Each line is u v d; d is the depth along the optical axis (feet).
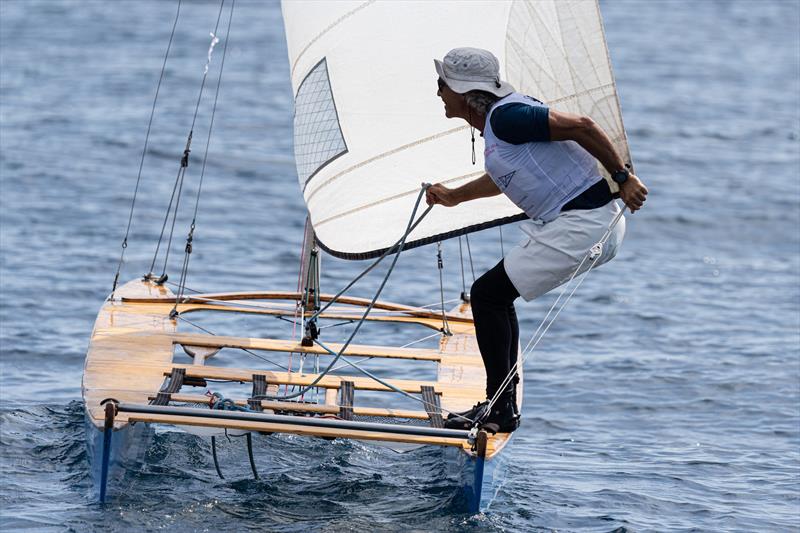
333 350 79.87
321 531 61.46
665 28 458.50
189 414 61.77
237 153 206.59
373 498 67.82
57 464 71.51
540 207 63.41
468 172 77.10
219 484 69.15
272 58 328.70
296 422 61.93
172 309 86.89
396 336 110.83
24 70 277.44
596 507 69.97
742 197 192.54
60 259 133.28
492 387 66.85
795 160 226.58
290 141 221.05
